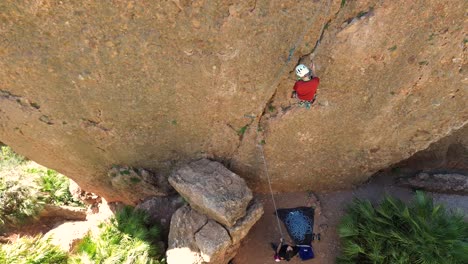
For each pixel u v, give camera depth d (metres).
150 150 7.18
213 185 6.85
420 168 8.52
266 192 8.35
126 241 7.48
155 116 6.42
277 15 4.94
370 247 6.75
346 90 5.91
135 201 9.01
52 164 8.00
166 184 8.12
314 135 6.75
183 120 6.54
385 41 5.18
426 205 6.95
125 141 6.95
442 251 6.26
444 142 7.71
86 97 6.02
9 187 10.20
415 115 6.31
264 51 5.38
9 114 6.42
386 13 4.86
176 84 5.83
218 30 5.05
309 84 5.34
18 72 5.58
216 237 6.78
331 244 7.75
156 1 4.67
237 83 5.84
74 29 4.95
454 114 6.25
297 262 7.68
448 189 8.19
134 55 5.33
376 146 7.02
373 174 8.24
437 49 5.28
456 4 4.77
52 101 6.10
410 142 6.89
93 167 7.85
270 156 7.21
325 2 4.83
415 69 5.56
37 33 4.99
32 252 7.71
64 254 7.89
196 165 7.22
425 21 4.96
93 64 5.45
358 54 5.34
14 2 4.59
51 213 10.61
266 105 6.32
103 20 4.85
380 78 5.71
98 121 6.51
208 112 6.39
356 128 6.62
